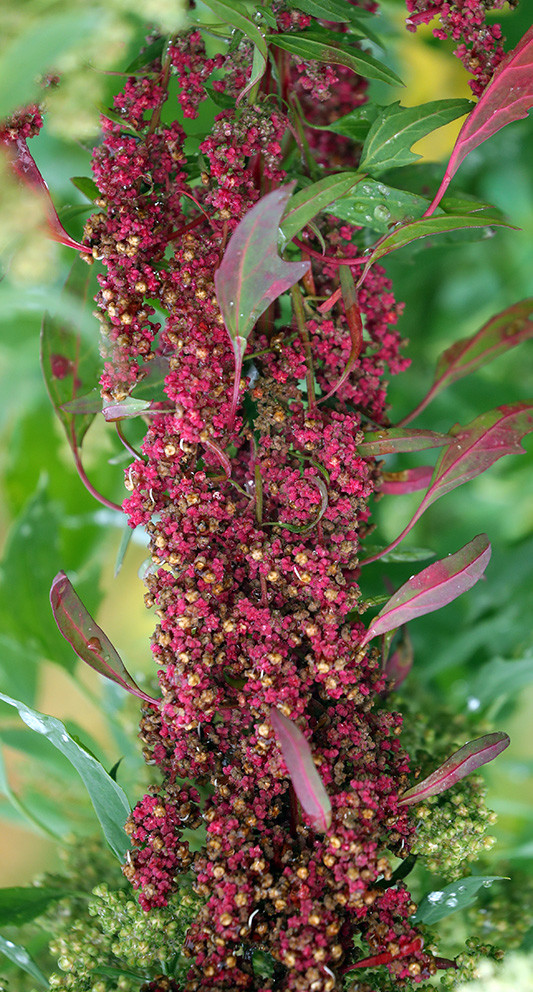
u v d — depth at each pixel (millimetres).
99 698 694
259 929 542
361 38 600
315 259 590
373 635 562
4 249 558
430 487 585
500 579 727
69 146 684
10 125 550
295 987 533
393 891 553
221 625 555
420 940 549
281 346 568
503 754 718
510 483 830
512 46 710
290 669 551
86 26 529
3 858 679
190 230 569
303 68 581
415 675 695
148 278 556
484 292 822
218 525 559
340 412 577
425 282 812
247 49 566
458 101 569
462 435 584
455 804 577
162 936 563
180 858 560
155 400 580
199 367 552
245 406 578
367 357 599
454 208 573
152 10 546
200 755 560
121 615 774
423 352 815
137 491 558
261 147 558
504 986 561
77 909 604
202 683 551
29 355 767
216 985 540
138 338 557
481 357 642
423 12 566
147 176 560
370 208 575
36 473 764
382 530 760
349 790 554
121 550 589
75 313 606
